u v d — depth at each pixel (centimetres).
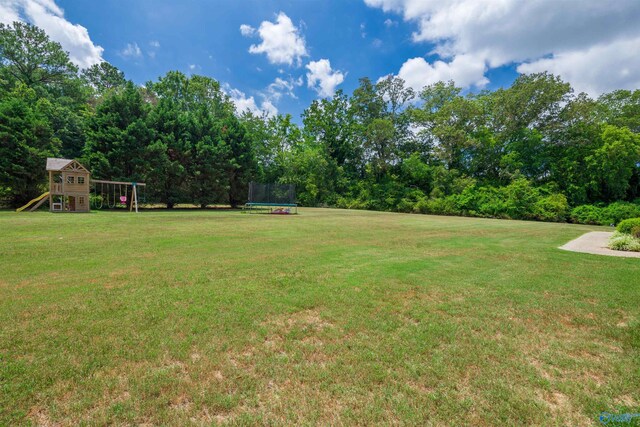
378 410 164
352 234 929
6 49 2723
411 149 3522
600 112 2894
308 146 3575
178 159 2361
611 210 2241
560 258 600
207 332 254
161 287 372
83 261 500
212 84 3338
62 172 1698
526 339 252
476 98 3391
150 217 1403
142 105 2277
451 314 304
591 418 159
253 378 192
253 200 2223
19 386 177
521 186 2498
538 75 2759
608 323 286
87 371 194
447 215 2583
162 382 185
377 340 246
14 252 555
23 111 1889
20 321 266
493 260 572
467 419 158
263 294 354
